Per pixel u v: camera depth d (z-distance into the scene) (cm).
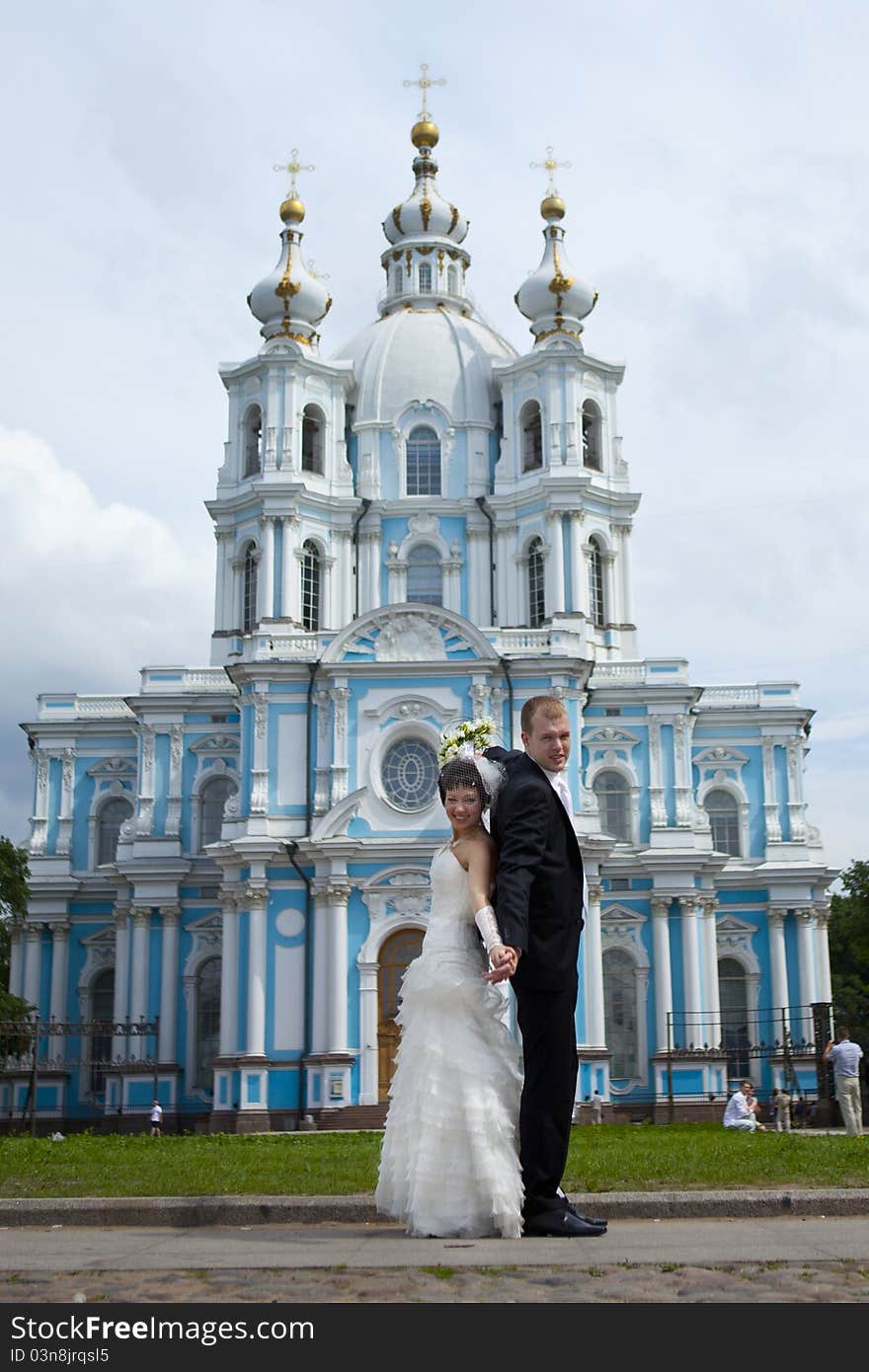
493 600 6562
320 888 5272
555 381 6550
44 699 6650
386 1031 5188
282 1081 5184
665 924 5981
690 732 6288
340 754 5434
